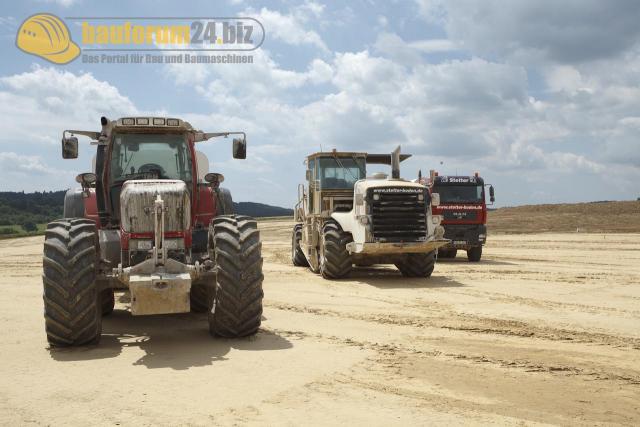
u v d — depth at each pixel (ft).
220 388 16.26
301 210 54.29
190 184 25.38
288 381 16.93
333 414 14.25
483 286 38.91
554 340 22.59
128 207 21.40
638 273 46.62
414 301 32.53
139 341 22.21
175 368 18.30
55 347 20.92
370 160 50.93
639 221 138.62
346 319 27.04
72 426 13.55
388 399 15.39
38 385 16.62
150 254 21.45
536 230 128.88
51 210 423.64
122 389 16.22
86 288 20.34
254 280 21.79
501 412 14.46
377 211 41.34
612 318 27.25
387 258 43.57
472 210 58.85
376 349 20.92
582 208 169.37
